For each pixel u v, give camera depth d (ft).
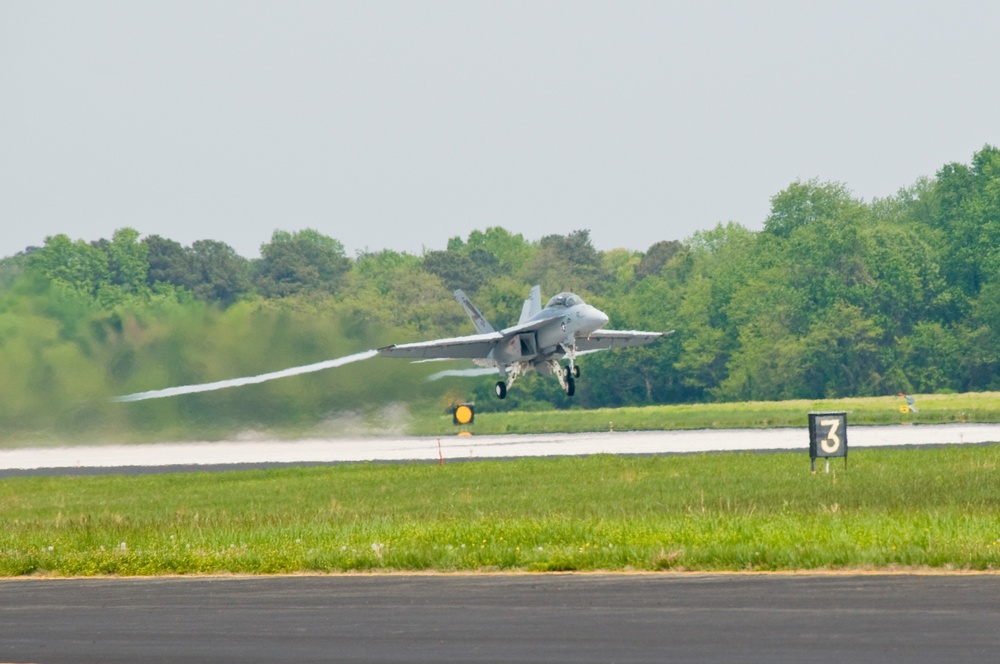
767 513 265.54
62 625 160.45
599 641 139.85
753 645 135.23
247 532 262.47
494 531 237.25
